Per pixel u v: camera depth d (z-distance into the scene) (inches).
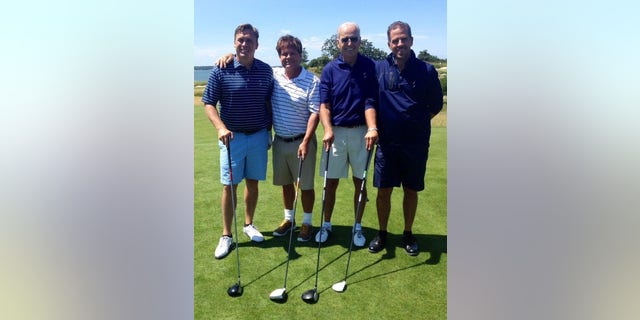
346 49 94.7
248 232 111.8
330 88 99.0
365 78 97.0
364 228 115.9
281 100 100.1
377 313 89.0
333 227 116.6
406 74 95.0
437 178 137.4
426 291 95.5
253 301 91.3
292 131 101.7
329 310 89.1
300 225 117.8
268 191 135.9
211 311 89.0
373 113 97.3
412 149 98.3
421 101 96.6
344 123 100.6
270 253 106.3
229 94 97.9
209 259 104.8
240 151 103.6
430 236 113.7
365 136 95.7
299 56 97.9
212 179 143.5
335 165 105.0
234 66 97.0
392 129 97.4
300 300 91.4
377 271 100.1
